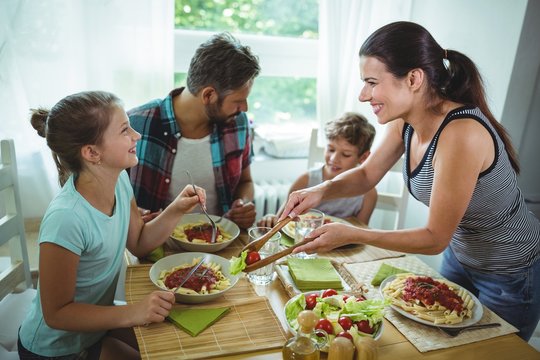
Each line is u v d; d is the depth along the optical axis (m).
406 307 1.10
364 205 1.88
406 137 1.30
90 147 1.06
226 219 1.51
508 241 1.26
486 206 1.19
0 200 1.91
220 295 1.12
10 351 1.27
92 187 1.12
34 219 2.00
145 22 1.92
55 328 1.05
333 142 1.83
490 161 1.11
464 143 1.06
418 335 1.04
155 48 1.97
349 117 1.84
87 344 1.18
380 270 1.28
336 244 1.12
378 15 2.27
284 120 2.69
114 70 1.96
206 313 1.04
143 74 2.00
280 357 0.94
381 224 2.63
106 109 1.06
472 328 1.07
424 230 1.10
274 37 2.46
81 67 1.89
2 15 1.72
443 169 1.08
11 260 1.46
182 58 2.28
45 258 1.03
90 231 1.09
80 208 1.07
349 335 0.93
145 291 1.14
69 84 1.89
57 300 1.04
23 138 1.87
